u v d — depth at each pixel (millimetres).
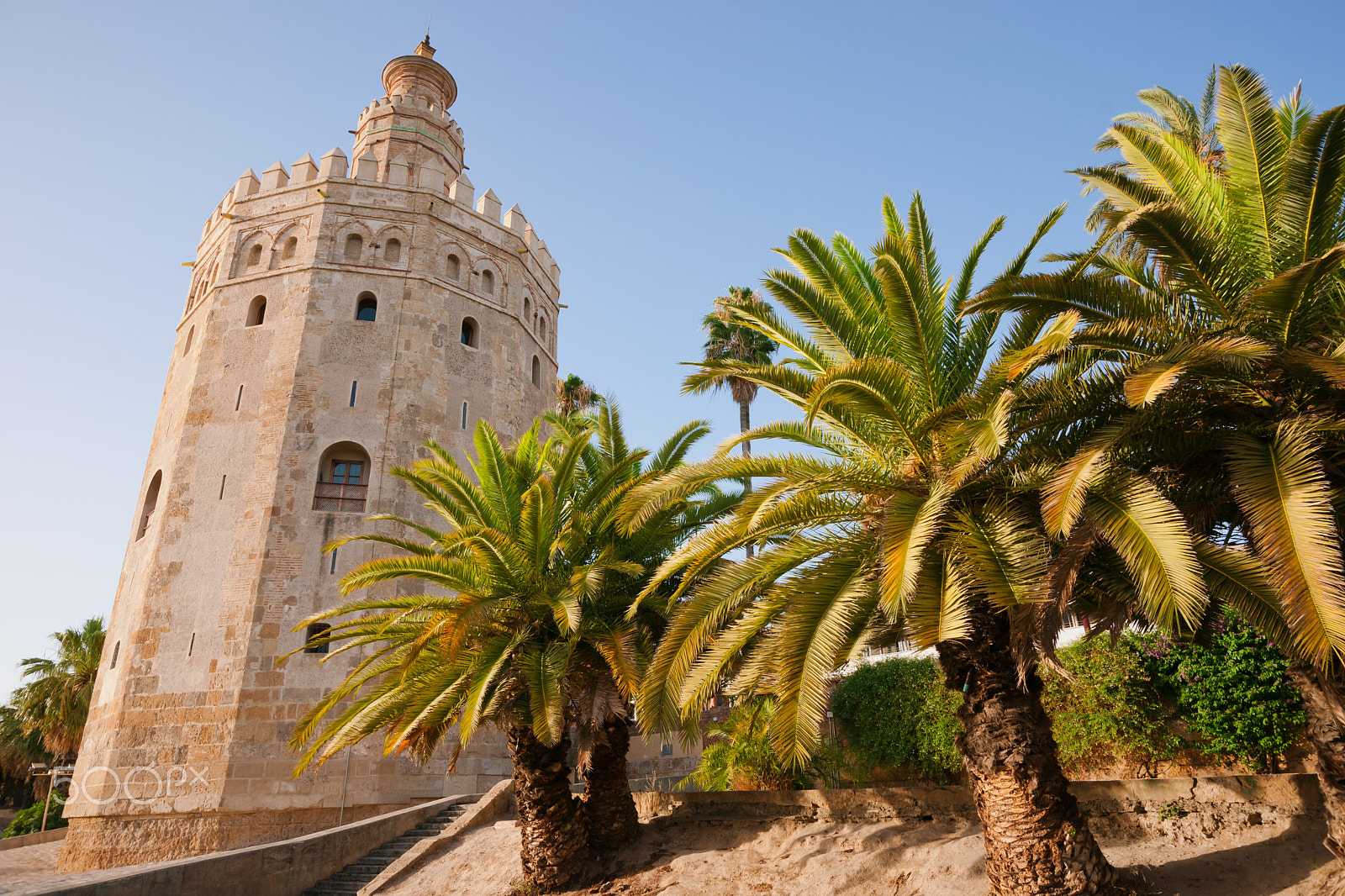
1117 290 8945
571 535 14633
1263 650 12867
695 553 10211
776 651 9969
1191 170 10289
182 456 25938
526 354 30953
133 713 22906
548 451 16516
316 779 22062
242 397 26172
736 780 16844
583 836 14352
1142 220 8523
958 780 16094
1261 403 8844
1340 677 8570
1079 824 9172
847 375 8984
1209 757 13250
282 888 17250
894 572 7980
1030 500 9438
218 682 22703
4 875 24188
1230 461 8258
